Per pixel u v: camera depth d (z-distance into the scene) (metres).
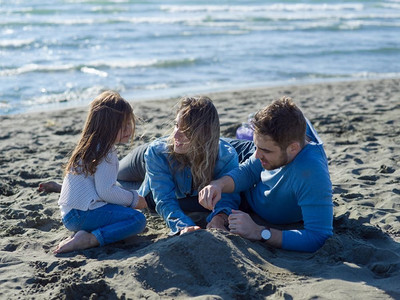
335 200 4.59
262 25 23.92
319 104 9.74
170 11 28.17
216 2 32.84
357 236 3.85
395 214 4.23
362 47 18.19
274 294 3.00
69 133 7.96
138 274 3.15
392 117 8.28
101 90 11.63
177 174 4.09
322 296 2.96
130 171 4.61
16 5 26.83
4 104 10.25
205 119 3.76
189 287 3.07
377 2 36.62
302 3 34.62
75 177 3.73
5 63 13.91
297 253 3.60
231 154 4.11
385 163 5.69
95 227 3.77
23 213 4.44
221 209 3.93
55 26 20.59
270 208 3.98
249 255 3.37
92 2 28.78
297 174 3.58
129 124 3.76
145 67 14.15
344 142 6.74
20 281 3.23
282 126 3.41
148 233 4.03
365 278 3.21
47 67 13.38
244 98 10.61
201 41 18.77
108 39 18.30
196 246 3.27
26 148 6.97
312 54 16.83
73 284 3.04
